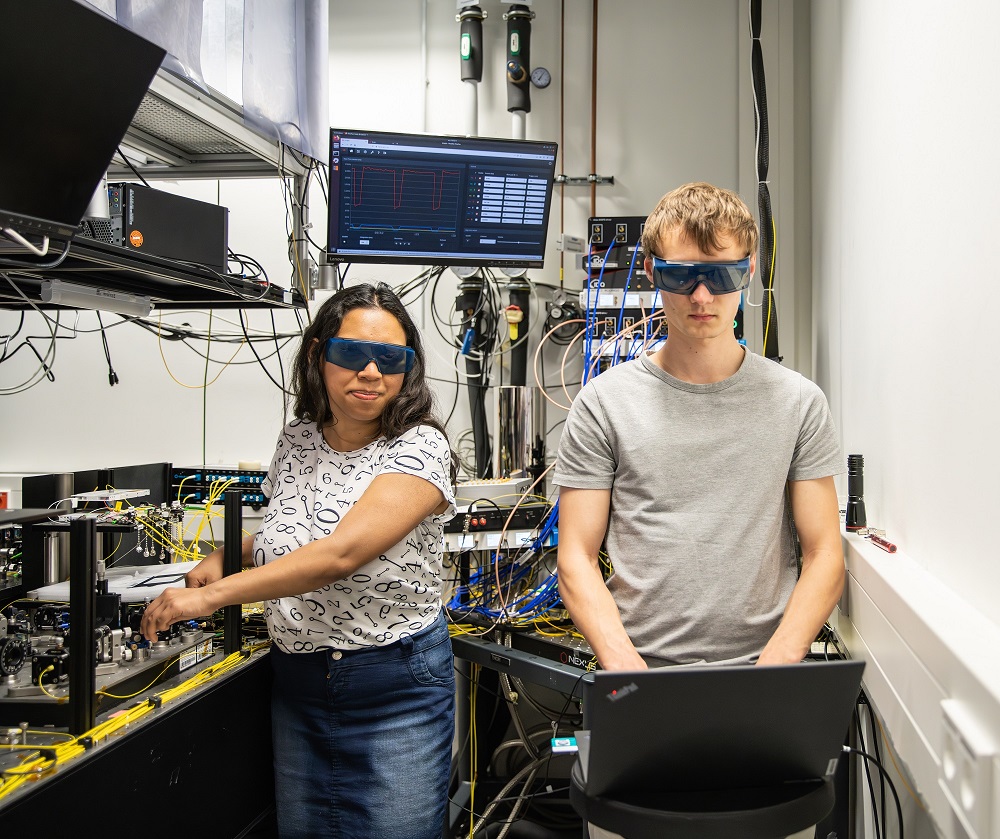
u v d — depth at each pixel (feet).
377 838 5.32
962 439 4.04
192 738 5.01
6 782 3.79
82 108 3.79
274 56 6.85
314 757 5.53
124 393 11.22
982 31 3.68
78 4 3.49
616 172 10.71
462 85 10.82
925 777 3.68
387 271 10.62
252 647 5.99
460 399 10.62
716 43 10.55
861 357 6.87
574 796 3.67
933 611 3.80
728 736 3.31
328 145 8.09
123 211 5.55
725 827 3.35
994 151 3.51
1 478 11.06
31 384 11.39
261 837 6.31
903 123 5.30
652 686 3.15
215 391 11.03
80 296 5.77
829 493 4.85
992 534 3.59
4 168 3.64
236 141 6.79
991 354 3.58
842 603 6.05
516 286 9.98
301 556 4.87
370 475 5.38
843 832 6.01
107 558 6.34
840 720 3.36
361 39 10.93
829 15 8.64
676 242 4.47
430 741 5.52
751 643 4.66
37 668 4.60
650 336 8.13
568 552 4.89
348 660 5.36
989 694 2.78
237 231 10.96
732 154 10.52
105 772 4.24
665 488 4.73
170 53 5.49
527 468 9.13
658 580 4.68
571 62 10.77
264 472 9.56
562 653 7.05
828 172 8.75
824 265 9.04
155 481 7.80
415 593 5.47
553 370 10.55
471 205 8.59
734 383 4.79
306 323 10.78
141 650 5.16
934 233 4.54
